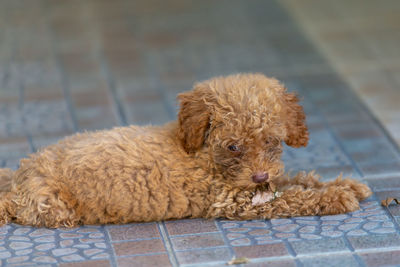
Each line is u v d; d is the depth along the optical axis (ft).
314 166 5.62
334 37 8.25
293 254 4.69
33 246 4.78
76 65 7.38
